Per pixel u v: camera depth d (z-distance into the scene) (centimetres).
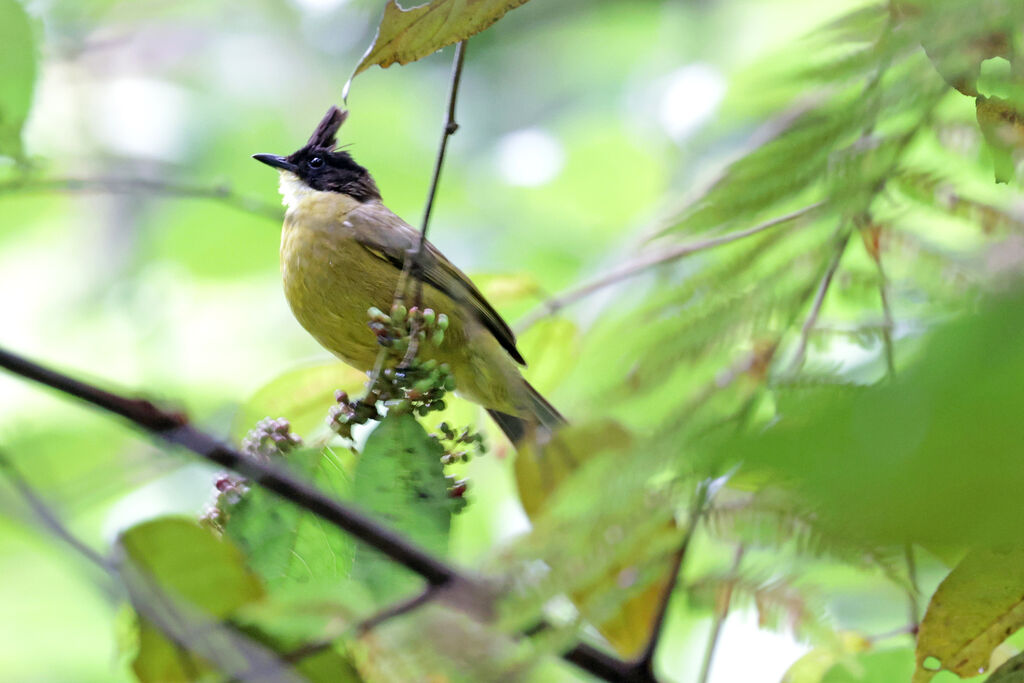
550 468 417
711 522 261
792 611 379
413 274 564
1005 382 111
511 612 234
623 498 194
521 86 1528
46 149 1350
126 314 1320
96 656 948
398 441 474
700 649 760
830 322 218
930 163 224
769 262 213
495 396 739
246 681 373
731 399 183
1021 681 386
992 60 210
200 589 421
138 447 471
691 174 1043
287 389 679
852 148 213
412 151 1424
